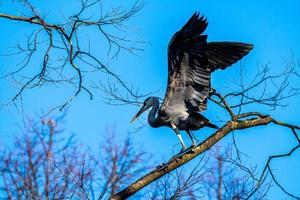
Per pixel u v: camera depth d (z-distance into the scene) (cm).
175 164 1571
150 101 1727
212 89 1662
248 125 1628
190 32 1587
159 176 1558
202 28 1584
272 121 1648
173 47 1603
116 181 1595
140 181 1552
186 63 1619
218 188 1596
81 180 1548
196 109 1647
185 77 1634
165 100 1653
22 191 1622
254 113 1648
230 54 1648
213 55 1647
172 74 1631
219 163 1627
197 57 1611
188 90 1645
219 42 1653
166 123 1667
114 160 1650
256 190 1535
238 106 1656
